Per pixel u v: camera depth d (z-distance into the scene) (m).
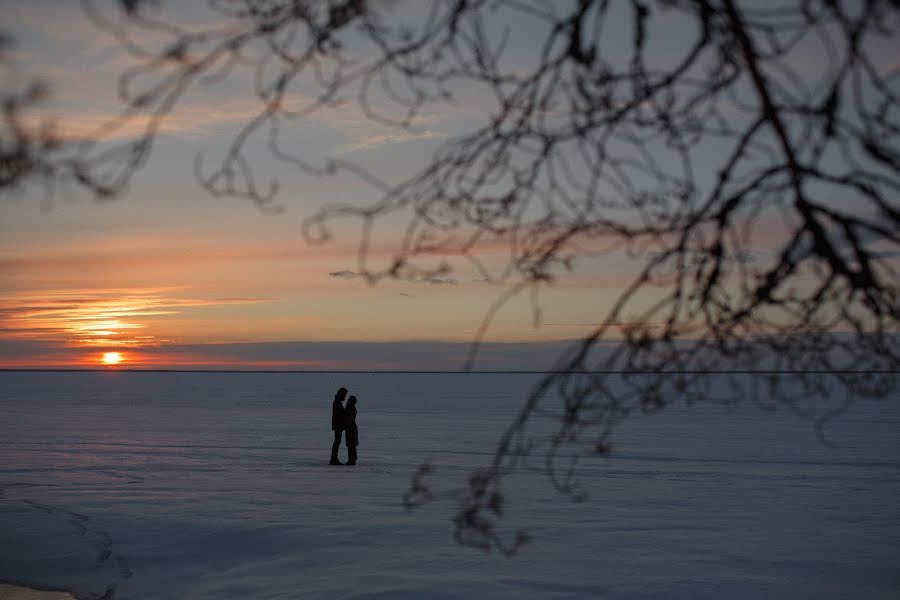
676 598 7.92
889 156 1.49
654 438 30.42
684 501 13.93
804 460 22.56
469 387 152.38
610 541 10.42
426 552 9.80
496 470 1.79
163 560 9.63
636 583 8.41
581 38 1.60
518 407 61.81
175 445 25.45
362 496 13.89
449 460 20.59
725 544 10.30
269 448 24.55
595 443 1.67
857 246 1.57
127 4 1.25
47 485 15.27
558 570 8.92
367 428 36.16
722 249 1.65
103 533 10.85
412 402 75.50
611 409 1.64
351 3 1.49
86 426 35.69
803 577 8.70
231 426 36.66
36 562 9.48
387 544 10.23
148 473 17.31
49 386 135.50
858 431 35.97
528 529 11.15
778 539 10.63
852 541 10.52
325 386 152.25
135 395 89.06
